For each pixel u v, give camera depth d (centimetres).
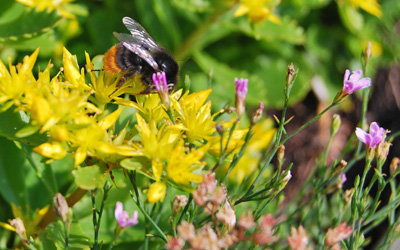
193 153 32
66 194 38
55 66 43
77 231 35
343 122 56
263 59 54
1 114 34
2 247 37
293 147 54
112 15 48
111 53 35
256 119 33
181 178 32
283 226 42
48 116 32
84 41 47
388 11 61
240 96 32
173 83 36
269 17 45
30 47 41
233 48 54
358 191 35
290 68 34
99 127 32
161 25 48
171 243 31
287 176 34
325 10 58
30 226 34
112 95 34
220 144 32
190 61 50
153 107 34
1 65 33
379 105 58
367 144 34
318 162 40
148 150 32
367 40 58
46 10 40
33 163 36
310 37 57
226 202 32
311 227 42
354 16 56
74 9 44
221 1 46
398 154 54
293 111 56
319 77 56
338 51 58
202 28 47
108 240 37
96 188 33
